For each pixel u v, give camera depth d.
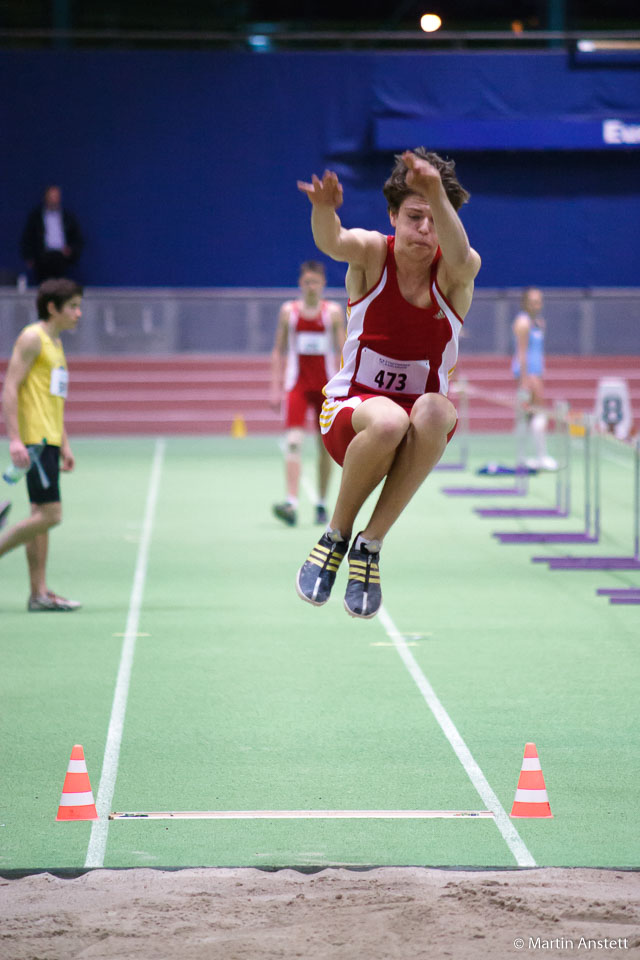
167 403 46.59
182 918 7.53
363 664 14.71
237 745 11.57
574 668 14.55
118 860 8.77
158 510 27.59
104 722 12.34
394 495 8.69
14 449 16.36
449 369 8.91
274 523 25.81
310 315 24.44
